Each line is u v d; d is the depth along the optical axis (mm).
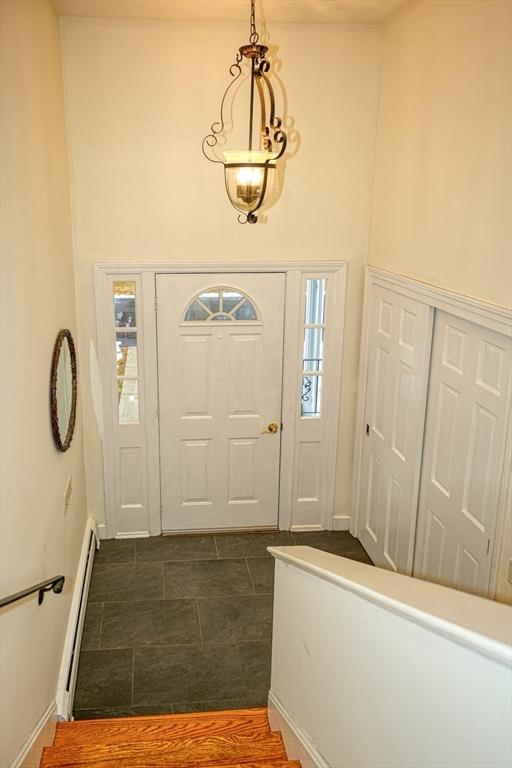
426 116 3812
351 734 1903
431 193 3764
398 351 4328
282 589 2750
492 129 3059
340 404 5219
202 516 5391
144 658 3963
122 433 5094
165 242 4742
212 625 4273
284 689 2779
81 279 4723
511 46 2875
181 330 4953
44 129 3457
